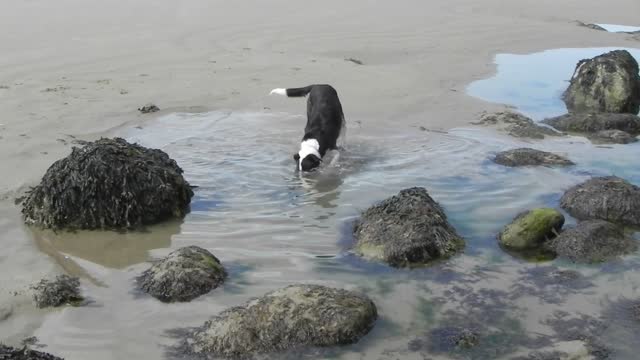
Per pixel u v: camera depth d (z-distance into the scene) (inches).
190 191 258.7
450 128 346.6
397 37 553.3
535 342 171.6
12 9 603.2
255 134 334.3
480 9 685.3
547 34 588.7
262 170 290.8
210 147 315.9
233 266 209.6
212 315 181.3
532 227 223.3
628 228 236.4
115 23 565.6
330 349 166.9
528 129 342.6
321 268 209.5
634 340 171.8
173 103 378.3
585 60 416.8
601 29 620.4
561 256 216.1
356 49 510.3
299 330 168.2
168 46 500.7
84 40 510.6
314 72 441.4
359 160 302.4
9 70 431.2
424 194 237.0
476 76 452.1
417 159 302.7
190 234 233.0
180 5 634.8
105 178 237.1
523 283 200.7
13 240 225.0
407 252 212.1
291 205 256.8
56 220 234.4
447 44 538.3
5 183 263.1
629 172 286.7
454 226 237.6
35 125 331.6
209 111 368.2
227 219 244.4
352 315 171.8
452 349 168.6
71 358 162.1
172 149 311.4
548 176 281.6
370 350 167.3
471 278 203.8
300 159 289.1
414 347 169.2
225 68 448.1
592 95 395.5
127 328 175.3
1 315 179.3
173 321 178.9
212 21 581.9
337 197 264.1
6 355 144.2
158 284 192.9
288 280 201.6
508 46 542.6
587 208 244.8
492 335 174.7
